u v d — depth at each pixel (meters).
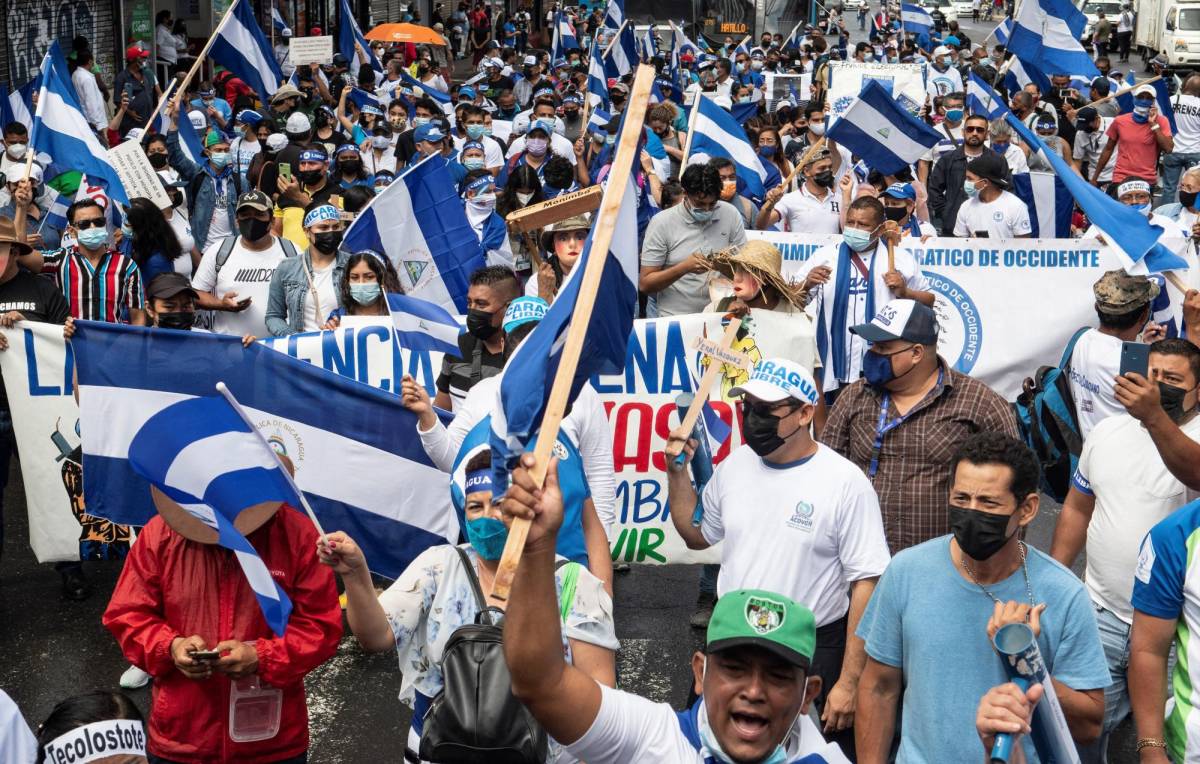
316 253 8.41
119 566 7.88
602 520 5.00
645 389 7.16
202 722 4.30
